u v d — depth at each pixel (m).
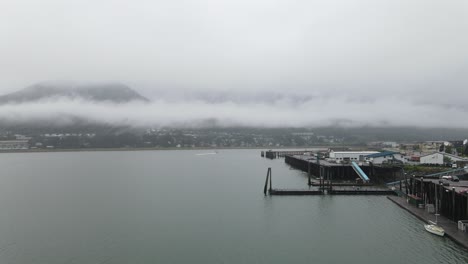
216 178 159.25
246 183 141.00
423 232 67.00
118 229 75.12
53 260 59.06
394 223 74.19
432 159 149.62
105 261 58.66
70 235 71.44
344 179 136.38
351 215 82.56
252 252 61.59
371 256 58.81
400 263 55.81
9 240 68.69
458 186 77.06
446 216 73.44
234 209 91.31
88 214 88.25
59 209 93.94
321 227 74.50
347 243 64.81
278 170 193.50
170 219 82.69
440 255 56.97
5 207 96.88
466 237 60.47
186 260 58.69
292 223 77.75
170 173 183.75
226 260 58.41
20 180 156.38
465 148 195.00
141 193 118.56
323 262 57.09
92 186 136.00
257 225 76.88
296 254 60.44
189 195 113.62
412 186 93.38
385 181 127.19
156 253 61.62
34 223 80.25
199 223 79.06
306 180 146.38
